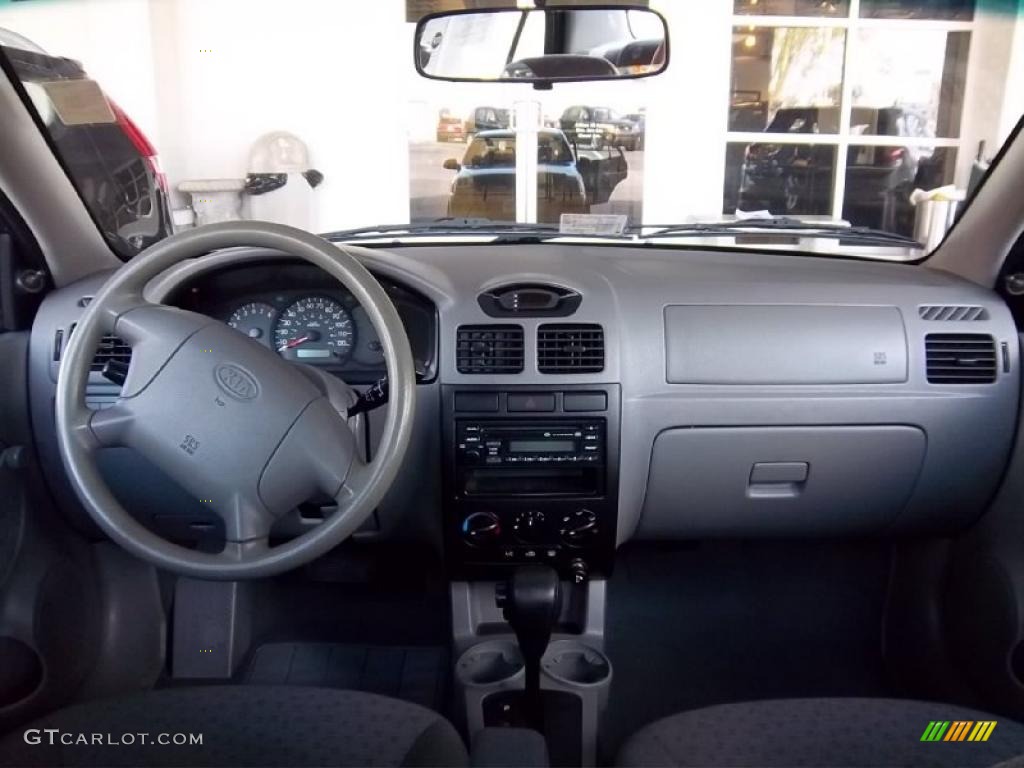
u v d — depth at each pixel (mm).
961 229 2104
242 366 1370
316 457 1370
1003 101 6227
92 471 1358
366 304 1386
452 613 2092
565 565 1979
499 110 5555
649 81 5832
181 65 5320
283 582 2482
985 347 1960
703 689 2299
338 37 5418
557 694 1953
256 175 5234
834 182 6559
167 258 1393
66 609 2037
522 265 1966
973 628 2072
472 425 1869
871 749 1342
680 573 2576
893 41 6340
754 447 1989
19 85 1907
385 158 5672
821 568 2518
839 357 1947
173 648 2277
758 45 6230
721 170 6410
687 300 1954
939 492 2043
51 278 1938
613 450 1888
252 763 1307
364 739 1360
